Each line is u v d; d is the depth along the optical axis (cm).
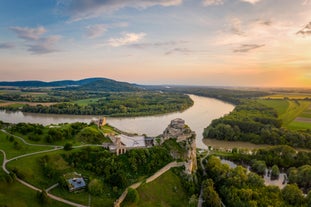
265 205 13588
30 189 12500
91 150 16350
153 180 15275
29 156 15112
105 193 13150
